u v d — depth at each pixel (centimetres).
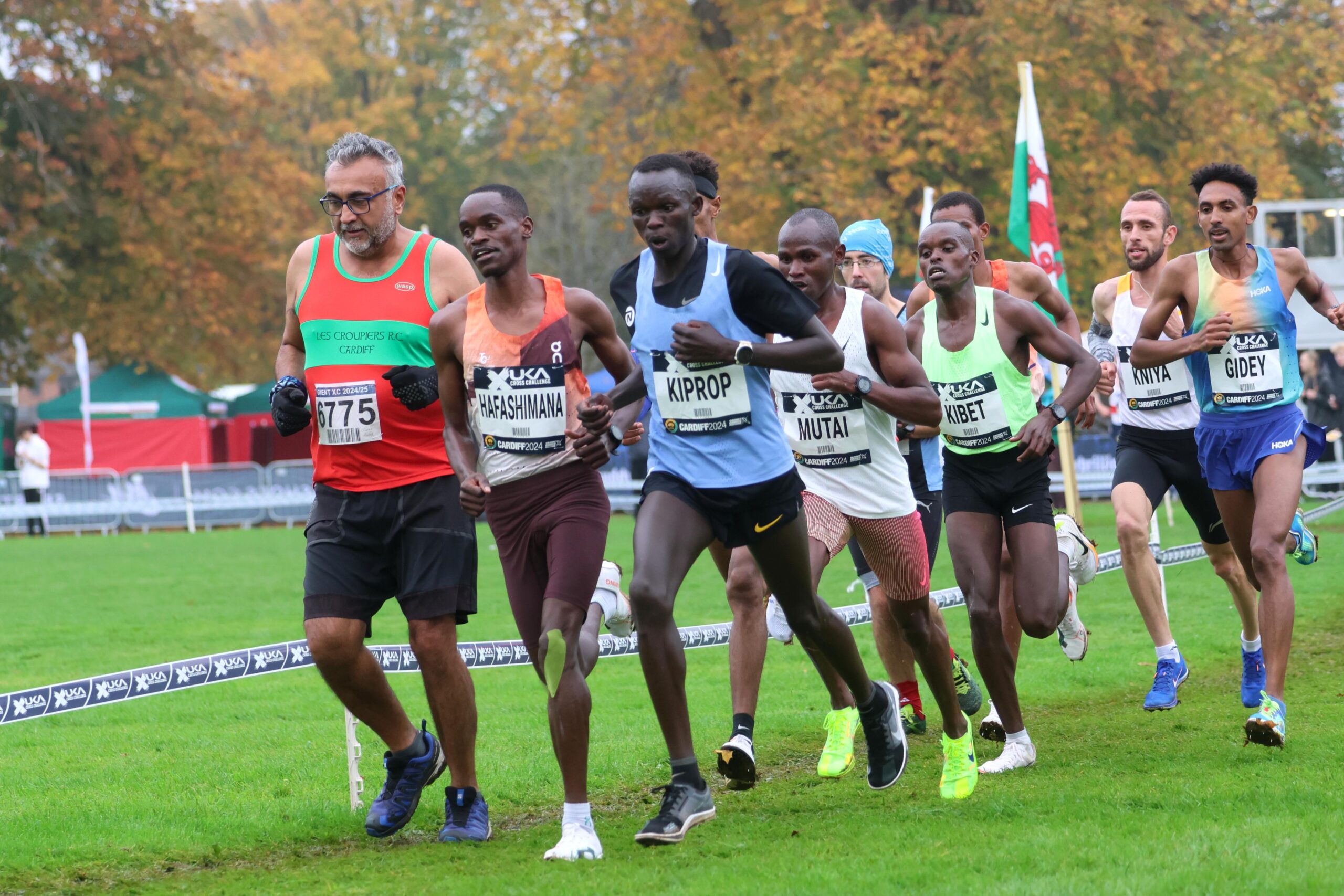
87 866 1800
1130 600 4369
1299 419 2372
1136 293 2825
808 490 2148
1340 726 2330
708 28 11081
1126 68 10012
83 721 2989
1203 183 2383
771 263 1981
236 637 4166
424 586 1858
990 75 9819
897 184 9812
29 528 9762
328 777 2334
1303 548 2648
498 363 1775
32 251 12419
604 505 1806
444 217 18262
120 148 12838
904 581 2030
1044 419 2084
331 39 18338
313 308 1905
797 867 1603
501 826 1991
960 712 2008
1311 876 1463
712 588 5234
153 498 10131
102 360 13812
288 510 10475
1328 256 8481
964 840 1703
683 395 1767
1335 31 11231
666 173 1723
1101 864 1552
